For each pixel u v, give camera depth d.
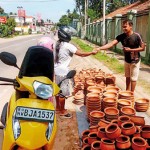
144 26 15.59
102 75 6.99
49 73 3.08
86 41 41.53
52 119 2.73
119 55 18.30
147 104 5.65
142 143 3.54
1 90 7.54
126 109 4.67
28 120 2.67
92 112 4.60
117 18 20.67
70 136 4.51
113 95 5.41
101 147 3.46
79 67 12.70
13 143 2.61
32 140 2.60
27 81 2.79
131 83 6.43
